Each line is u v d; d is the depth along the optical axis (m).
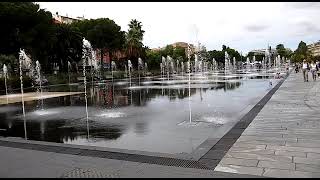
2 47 37.94
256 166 4.93
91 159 5.57
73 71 49.50
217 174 4.64
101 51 54.38
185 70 67.81
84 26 53.94
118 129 8.82
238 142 6.42
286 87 19.72
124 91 22.92
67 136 8.20
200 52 70.62
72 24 55.16
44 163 5.43
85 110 13.21
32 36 37.06
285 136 6.82
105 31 51.97
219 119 9.89
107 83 35.72
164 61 66.06
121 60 61.03
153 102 15.26
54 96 21.20
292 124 8.12
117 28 54.03
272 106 11.63
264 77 34.47
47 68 45.56
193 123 9.33
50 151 6.16
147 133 8.15
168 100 15.96
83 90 26.08
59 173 4.92
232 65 89.75
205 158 5.43
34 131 9.06
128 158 5.57
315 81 23.80
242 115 10.41
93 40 51.44
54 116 11.88
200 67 69.06
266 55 86.50
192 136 7.64
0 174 4.95
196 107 12.88
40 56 40.94
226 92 19.03
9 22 35.91
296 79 27.39
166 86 26.48
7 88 29.16
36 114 12.66
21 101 18.58
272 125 8.08
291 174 4.55
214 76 41.72
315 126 7.79
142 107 13.48
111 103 15.52
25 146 6.60
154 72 58.34
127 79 44.06
